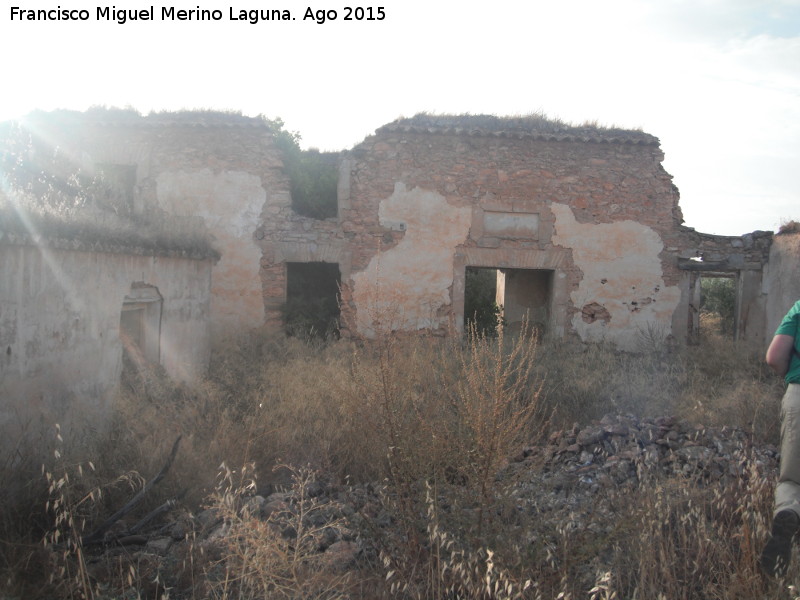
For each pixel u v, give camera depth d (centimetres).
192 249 901
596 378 919
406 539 390
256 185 1277
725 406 708
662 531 396
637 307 1310
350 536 430
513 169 1291
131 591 356
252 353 1098
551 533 370
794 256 1159
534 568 348
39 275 602
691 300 1369
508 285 1461
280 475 566
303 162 1410
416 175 1279
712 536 384
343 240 1271
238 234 1271
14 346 569
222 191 1273
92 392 688
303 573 364
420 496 392
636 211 1311
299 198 1371
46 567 365
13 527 409
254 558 346
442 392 483
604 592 338
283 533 434
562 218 1300
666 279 1316
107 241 703
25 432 551
